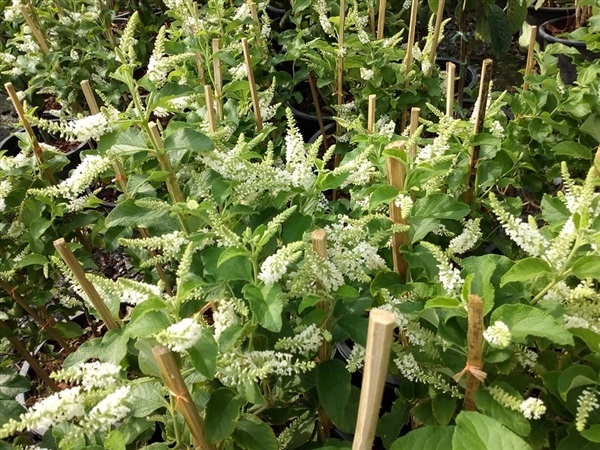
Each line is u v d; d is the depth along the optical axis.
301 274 0.53
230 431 0.50
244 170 0.62
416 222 0.67
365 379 0.38
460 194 0.85
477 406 0.48
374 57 1.13
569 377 0.49
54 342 1.04
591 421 0.51
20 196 0.82
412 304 0.56
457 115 1.40
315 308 0.57
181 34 1.31
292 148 0.64
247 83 1.00
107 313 0.61
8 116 1.95
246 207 0.61
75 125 0.62
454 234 0.74
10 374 0.75
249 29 1.31
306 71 1.33
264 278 0.49
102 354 0.58
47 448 0.62
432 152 0.67
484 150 0.85
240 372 0.49
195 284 0.49
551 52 1.15
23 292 0.86
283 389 0.61
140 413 0.52
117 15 2.12
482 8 1.34
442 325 0.52
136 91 0.66
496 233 0.92
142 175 0.70
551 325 0.46
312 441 0.62
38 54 1.49
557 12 1.94
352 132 1.14
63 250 0.56
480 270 0.53
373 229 0.68
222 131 0.71
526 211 1.14
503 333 0.44
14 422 0.42
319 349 0.58
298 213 0.60
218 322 0.52
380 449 0.76
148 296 0.50
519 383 0.52
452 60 1.79
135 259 0.91
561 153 0.86
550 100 0.95
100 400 0.47
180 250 0.64
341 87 1.18
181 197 0.68
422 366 0.57
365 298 0.59
